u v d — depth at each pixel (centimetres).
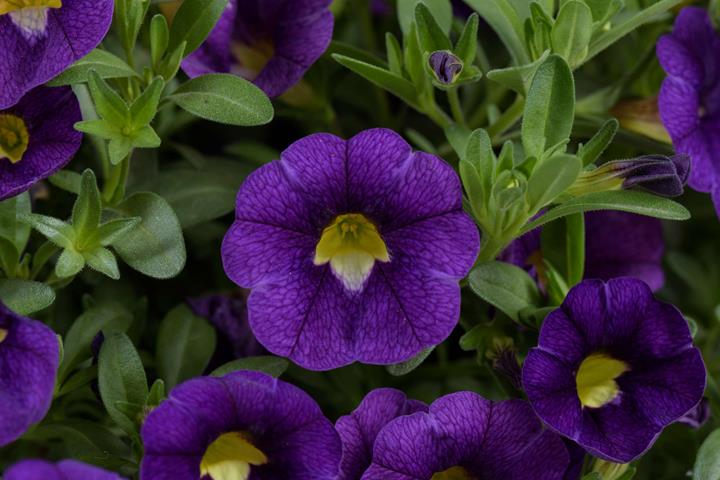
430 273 27
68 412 30
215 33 30
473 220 28
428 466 27
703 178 30
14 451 30
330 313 27
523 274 29
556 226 30
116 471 28
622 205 28
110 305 29
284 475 27
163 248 28
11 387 26
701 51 30
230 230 27
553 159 27
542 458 27
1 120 28
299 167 27
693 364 28
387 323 27
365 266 28
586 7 29
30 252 30
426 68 29
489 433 27
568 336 27
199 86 28
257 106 28
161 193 30
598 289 27
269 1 30
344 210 27
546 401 27
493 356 29
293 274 27
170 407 26
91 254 28
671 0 29
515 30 30
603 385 28
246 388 26
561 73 28
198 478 26
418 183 27
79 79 28
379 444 27
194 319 30
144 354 30
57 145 28
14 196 28
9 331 26
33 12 28
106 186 29
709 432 30
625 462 27
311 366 27
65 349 29
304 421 27
